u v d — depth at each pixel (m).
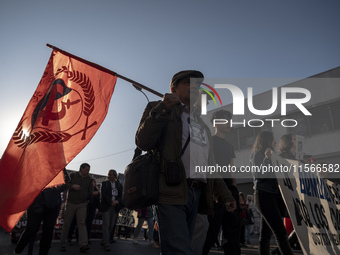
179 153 2.09
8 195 2.74
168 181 1.97
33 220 4.38
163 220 1.94
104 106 3.27
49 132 3.02
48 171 2.87
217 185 2.47
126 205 2.00
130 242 9.46
